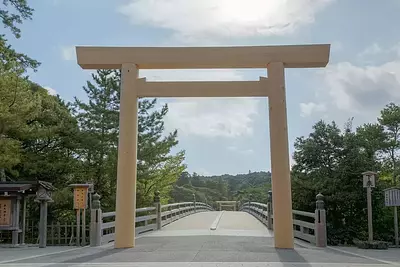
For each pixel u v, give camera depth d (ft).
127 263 22.68
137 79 32.32
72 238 40.83
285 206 30.40
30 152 50.88
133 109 32.01
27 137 46.47
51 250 31.35
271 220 47.37
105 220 51.96
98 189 55.01
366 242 33.83
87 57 32.37
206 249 28.81
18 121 39.93
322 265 22.08
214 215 73.20
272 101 31.58
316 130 44.47
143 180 58.85
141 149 55.47
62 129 51.47
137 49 32.45
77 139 52.70
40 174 51.24
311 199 42.88
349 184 41.09
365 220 41.06
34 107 40.96
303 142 45.03
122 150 31.55
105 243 35.40
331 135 43.45
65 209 51.13
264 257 24.99
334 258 25.25
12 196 35.68
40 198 34.91
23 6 51.90
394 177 53.62
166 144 57.47
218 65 32.42
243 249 28.91
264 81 32.04
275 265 21.90
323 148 43.34
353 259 24.95
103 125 54.13
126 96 32.04
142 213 53.67
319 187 41.32
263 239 35.94
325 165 43.29
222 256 25.23
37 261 24.20
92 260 24.22
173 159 67.77
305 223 37.01
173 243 32.94
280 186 30.60
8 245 35.29
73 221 45.32
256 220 61.21
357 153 41.98
